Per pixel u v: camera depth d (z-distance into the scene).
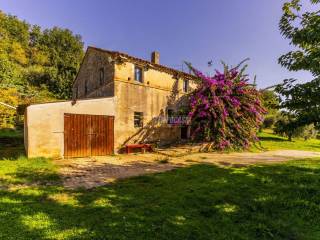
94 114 14.48
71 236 4.54
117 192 7.23
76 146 13.63
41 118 12.48
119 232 4.75
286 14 4.96
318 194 7.04
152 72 18.08
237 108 17.89
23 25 54.22
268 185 7.88
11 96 28.14
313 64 4.31
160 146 18.34
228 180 8.45
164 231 4.84
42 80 43.47
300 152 18.73
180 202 6.37
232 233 4.90
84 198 6.68
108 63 16.58
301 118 4.73
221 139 17.50
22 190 7.26
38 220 5.18
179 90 20.30
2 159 11.91
